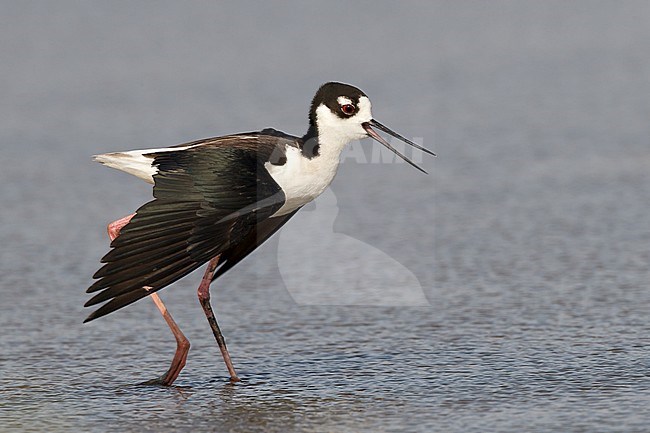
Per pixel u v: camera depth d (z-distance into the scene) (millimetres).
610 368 9562
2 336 10805
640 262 12844
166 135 18766
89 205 15734
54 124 19906
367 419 8469
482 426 8234
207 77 22906
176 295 12172
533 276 12461
